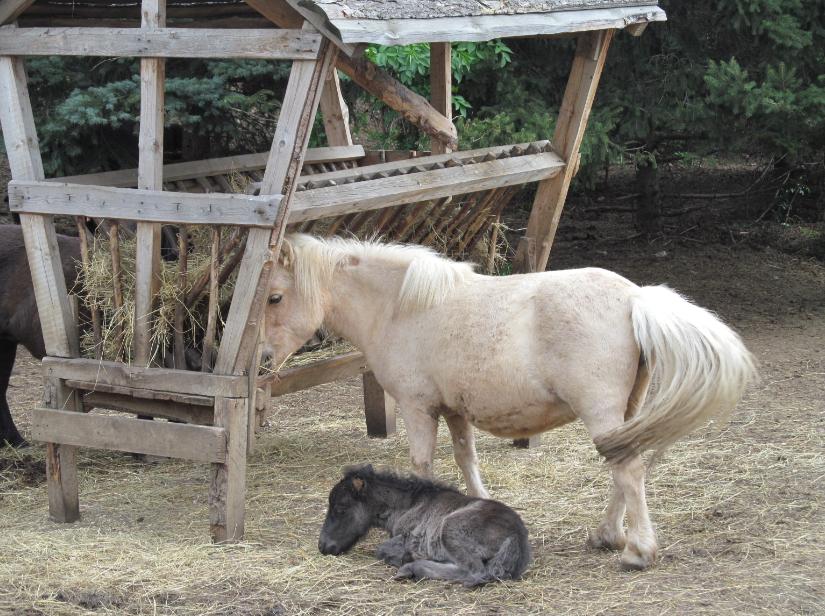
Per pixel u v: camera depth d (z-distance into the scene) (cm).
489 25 495
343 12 427
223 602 407
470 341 454
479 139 922
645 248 1262
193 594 416
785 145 939
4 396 679
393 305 486
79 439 508
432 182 539
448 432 701
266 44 443
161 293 499
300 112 445
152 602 407
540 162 618
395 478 455
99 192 485
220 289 539
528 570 435
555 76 1033
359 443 689
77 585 427
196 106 870
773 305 1056
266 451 666
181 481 604
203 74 902
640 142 1095
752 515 503
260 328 479
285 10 453
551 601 399
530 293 443
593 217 1397
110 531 509
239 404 477
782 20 902
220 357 477
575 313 426
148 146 477
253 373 487
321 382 600
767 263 1210
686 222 1343
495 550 418
